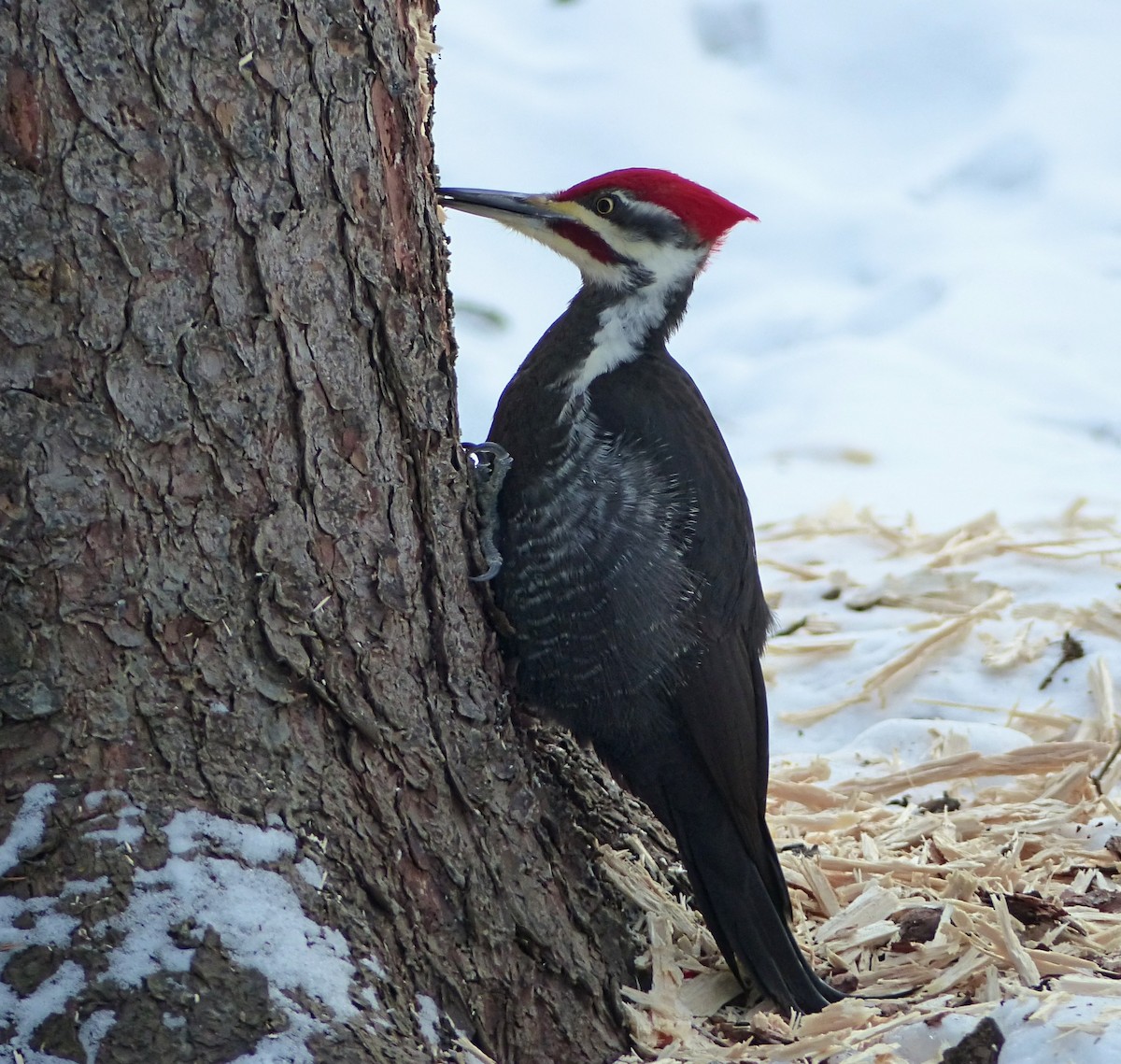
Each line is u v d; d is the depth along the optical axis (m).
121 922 5.63
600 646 7.63
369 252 6.32
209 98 5.78
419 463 6.61
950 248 22.72
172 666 5.89
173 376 5.82
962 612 12.63
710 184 23.78
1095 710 10.81
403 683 6.45
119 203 5.67
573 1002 6.80
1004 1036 6.43
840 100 26.00
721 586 7.77
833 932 7.64
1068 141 24.69
